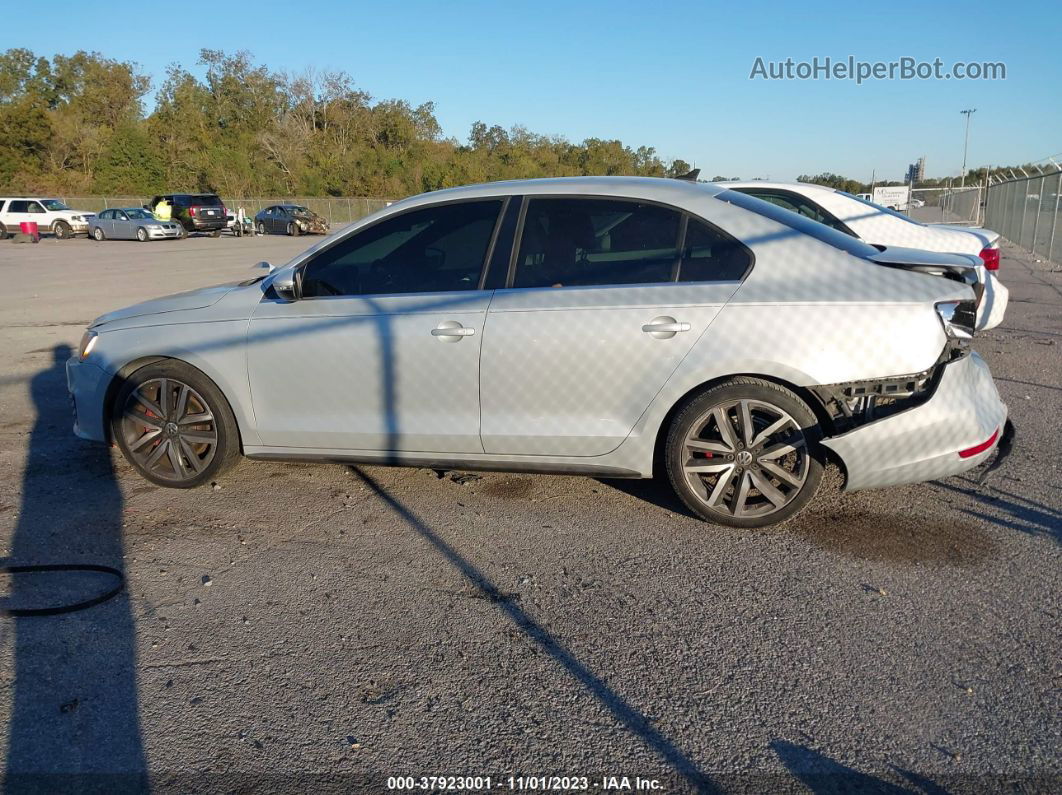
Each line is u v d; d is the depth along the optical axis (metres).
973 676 2.91
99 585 3.72
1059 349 8.49
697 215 4.06
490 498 4.66
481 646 3.19
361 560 3.93
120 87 74.38
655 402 3.97
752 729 2.68
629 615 3.39
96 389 4.80
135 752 2.62
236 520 4.41
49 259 24.44
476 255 4.27
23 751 2.62
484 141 83.12
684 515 4.36
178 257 24.78
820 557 3.86
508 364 4.09
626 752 2.59
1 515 4.50
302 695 2.90
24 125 61.41
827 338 3.79
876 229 7.55
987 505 4.39
